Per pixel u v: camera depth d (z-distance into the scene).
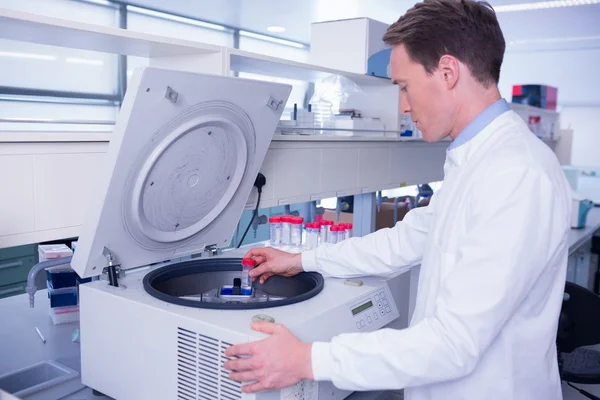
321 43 3.06
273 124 1.79
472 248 1.09
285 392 1.23
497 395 1.23
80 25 1.52
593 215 5.09
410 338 1.10
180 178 1.55
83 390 1.55
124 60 6.15
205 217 1.78
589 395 2.92
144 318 1.38
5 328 1.97
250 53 2.07
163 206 1.57
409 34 1.24
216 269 1.83
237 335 1.19
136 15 6.37
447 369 1.08
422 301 1.32
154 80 1.26
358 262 1.70
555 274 1.25
